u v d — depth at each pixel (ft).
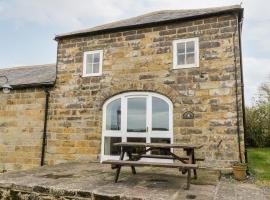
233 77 23.86
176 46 26.71
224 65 24.35
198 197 13.60
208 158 23.52
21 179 18.21
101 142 28.37
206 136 23.95
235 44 24.25
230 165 22.68
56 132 30.71
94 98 29.50
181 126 25.07
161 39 27.45
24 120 32.89
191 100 25.09
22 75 42.27
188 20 26.45
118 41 29.45
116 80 28.78
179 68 26.11
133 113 27.55
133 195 13.78
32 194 16.11
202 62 25.26
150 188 15.55
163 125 26.02
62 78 31.60
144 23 27.94
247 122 46.57
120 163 16.24
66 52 32.07
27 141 32.19
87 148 28.84
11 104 34.09
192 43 26.09
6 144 33.42
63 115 30.71
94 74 29.99
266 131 45.50
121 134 27.63
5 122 34.04
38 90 32.73
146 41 28.09
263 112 46.26
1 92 35.04
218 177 19.53
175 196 13.73
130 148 18.85
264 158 33.63
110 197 13.96
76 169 23.21
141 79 27.63
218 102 24.03
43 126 31.55
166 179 18.44
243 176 20.25
